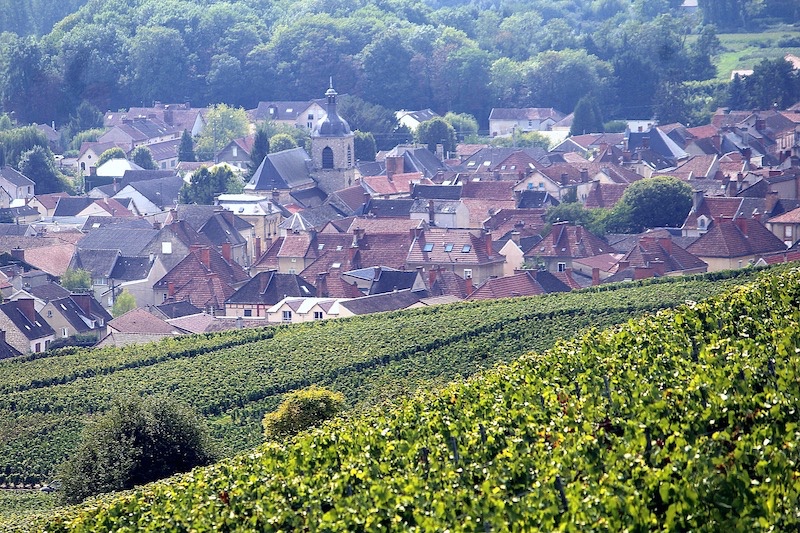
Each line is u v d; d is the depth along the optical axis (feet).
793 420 503.61
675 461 462.60
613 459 486.38
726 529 414.41
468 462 568.41
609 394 606.14
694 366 615.16
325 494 558.56
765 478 437.99
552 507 447.83
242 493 595.47
